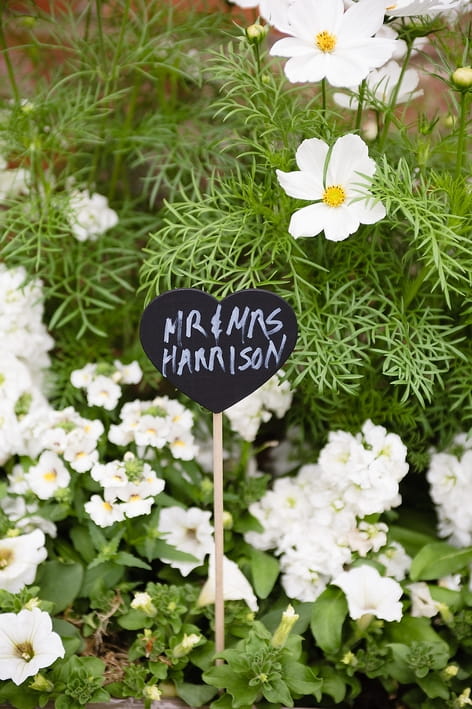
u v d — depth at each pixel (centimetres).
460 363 102
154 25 116
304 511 103
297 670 92
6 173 115
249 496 104
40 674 92
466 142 103
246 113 108
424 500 109
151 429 101
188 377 91
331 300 98
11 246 110
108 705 93
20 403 105
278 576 103
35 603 93
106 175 123
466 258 97
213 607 98
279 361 90
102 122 112
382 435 99
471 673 98
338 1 93
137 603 94
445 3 95
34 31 119
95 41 115
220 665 93
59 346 114
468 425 105
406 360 96
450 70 96
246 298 89
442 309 100
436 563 100
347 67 92
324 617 96
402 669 95
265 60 117
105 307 108
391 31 102
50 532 101
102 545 98
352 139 92
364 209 92
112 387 104
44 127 112
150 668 94
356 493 99
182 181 119
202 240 98
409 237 100
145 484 97
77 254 114
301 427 109
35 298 109
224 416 108
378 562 99
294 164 99
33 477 100
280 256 101
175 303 89
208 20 114
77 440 100
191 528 101
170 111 116
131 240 114
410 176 96
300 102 109
